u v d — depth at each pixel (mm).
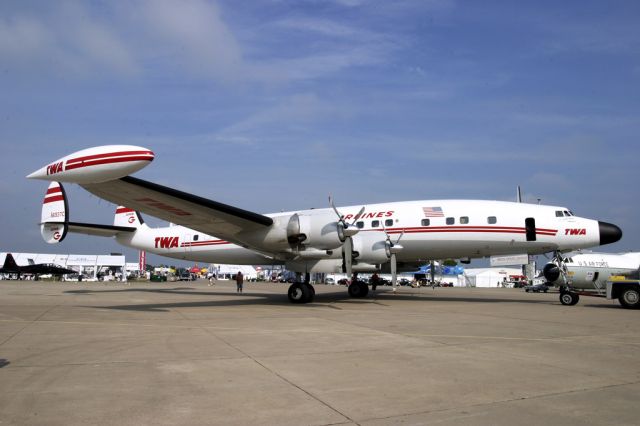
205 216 14711
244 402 4383
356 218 17625
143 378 5258
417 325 10141
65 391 4707
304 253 15797
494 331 9203
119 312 13008
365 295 20797
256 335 8555
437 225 18000
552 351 7020
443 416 4008
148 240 22266
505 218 17453
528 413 4094
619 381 5223
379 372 5609
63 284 41344
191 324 10227
